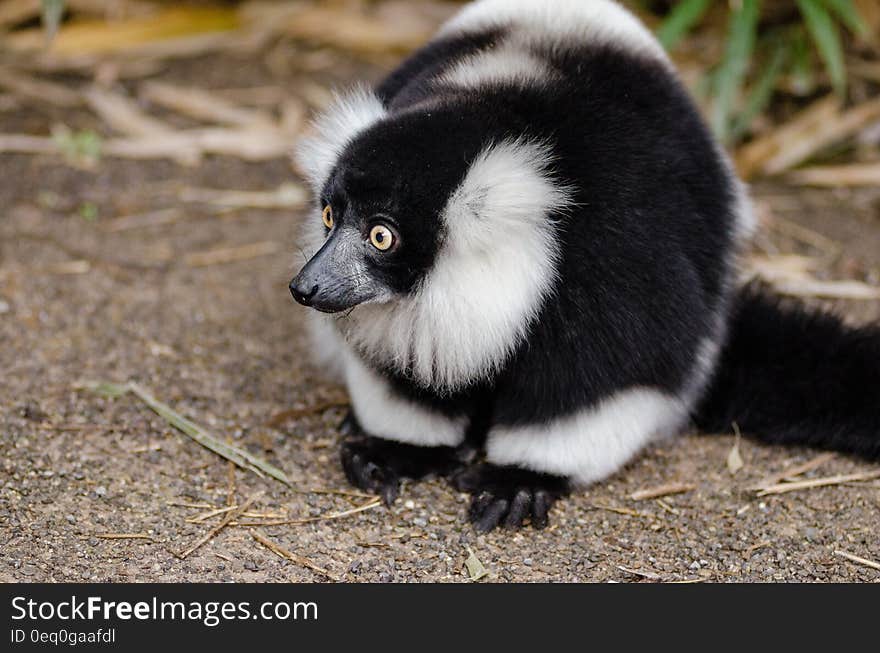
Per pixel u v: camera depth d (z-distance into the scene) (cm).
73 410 666
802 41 1089
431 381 574
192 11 1248
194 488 605
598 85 593
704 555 570
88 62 1159
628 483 634
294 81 1167
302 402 704
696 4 1013
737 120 1068
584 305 557
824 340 683
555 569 555
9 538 545
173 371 724
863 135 1066
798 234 941
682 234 588
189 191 983
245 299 825
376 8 1241
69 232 898
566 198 545
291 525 580
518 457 605
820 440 666
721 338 657
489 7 678
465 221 536
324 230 591
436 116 552
